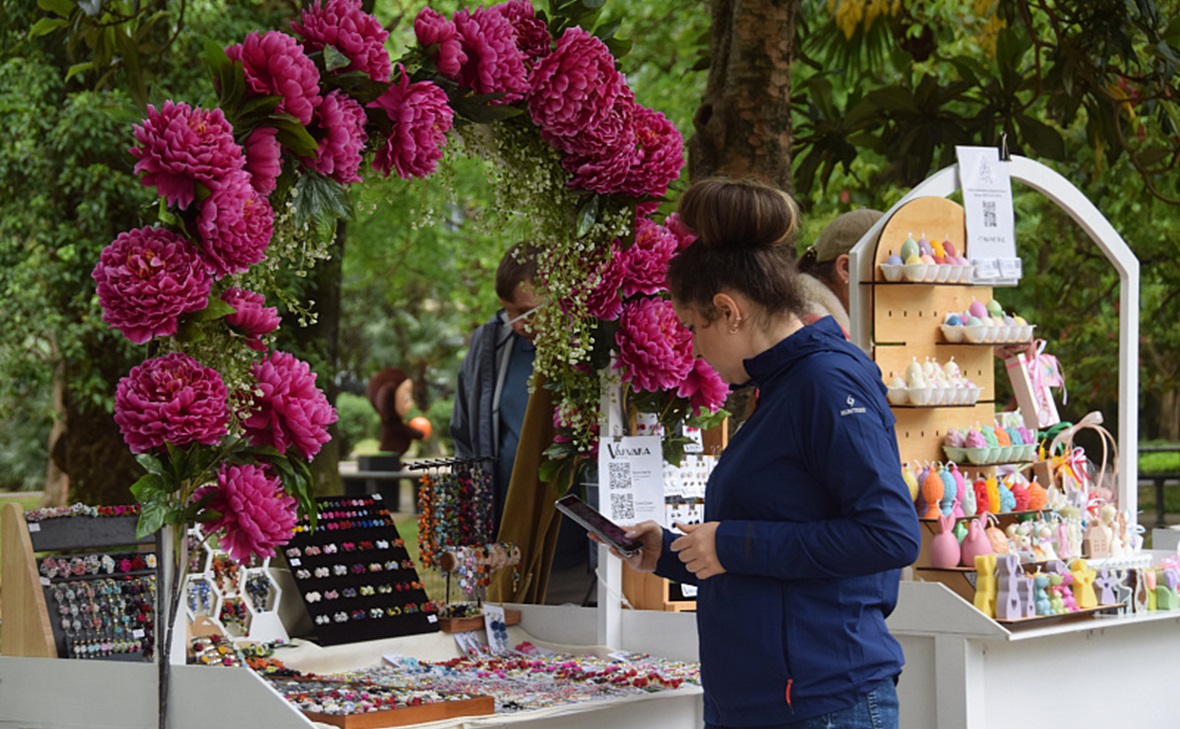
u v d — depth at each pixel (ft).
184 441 7.74
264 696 7.92
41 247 29.96
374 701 8.79
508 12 9.72
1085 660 12.42
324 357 31.42
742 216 7.95
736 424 16.33
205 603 10.61
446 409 84.12
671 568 9.16
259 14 30.81
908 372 12.14
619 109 9.91
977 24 25.17
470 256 52.21
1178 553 13.76
